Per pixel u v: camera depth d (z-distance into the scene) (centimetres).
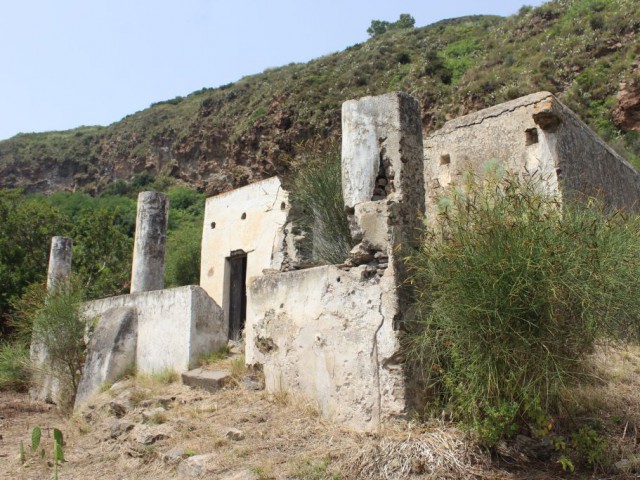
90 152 6525
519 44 3341
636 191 1140
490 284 423
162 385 823
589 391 509
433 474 425
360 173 581
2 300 1864
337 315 575
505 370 424
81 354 1062
